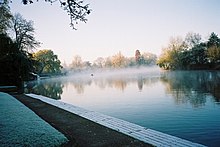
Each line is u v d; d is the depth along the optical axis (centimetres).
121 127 620
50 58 7144
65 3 459
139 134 546
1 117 652
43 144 417
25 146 404
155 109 963
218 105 967
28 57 2814
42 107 1017
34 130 497
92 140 491
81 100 1427
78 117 764
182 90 1586
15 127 525
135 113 908
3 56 2369
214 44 4959
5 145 402
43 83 3784
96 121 699
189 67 5434
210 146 507
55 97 1659
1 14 1317
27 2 445
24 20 3009
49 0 453
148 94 1503
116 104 1174
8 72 2403
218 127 649
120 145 451
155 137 517
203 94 1319
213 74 3291
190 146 450
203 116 787
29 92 2108
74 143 451
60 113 852
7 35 2502
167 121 746
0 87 2095
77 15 473
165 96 1345
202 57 5153
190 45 5775
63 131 542
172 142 477
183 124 698
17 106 905
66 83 3581
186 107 961
